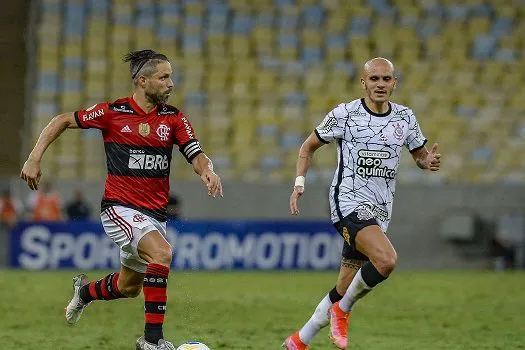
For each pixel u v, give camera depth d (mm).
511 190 70375
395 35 88812
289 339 24297
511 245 68938
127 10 86062
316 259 63719
